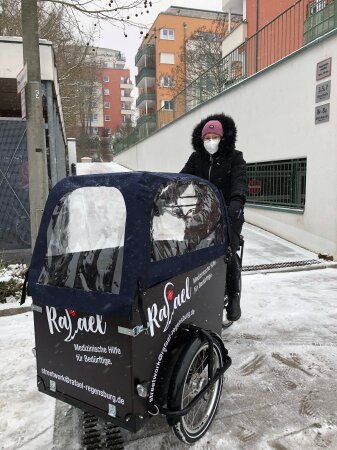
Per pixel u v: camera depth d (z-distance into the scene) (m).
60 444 2.23
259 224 8.86
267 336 3.68
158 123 18.20
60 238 2.18
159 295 1.91
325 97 6.50
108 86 63.72
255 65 9.55
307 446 2.22
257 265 6.17
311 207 7.02
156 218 1.96
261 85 8.38
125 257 1.78
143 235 1.79
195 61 24.95
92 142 53.56
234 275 3.19
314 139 6.84
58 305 1.94
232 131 3.26
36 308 2.08
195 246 2.34
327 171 6.57
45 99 6.63
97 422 2.40
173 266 2.01
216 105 10.65
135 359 1.78
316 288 5.16
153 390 1.93
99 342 1.86
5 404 2.61
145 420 1.89
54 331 2.03
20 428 2.37
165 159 16.39
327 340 3.60
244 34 15.41
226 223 2.69
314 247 6.99
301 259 6.55
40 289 2.03
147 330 1.84
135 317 1.75
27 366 3.09
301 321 4.03
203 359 2.23
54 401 2.64
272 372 3.04
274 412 2.53
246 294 4.90
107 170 27.25
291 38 8.40
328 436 2.31
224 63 11.20
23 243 5.89
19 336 3.62
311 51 6.78
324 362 3.20
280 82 7.72
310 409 2.57
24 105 4.44
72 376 2.01
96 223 2.12
